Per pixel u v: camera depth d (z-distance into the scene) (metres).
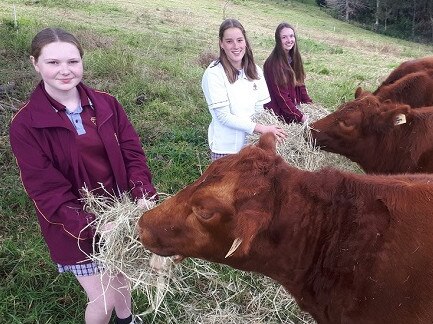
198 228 2.68
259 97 5.00
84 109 3.20
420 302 2.58
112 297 3.47
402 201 2.67
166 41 15.14
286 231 2.70
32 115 3.03
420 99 5.59
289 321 4.14
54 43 2.98
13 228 4.88
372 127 4.82
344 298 2.74
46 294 4.10
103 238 3.24
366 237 2.64
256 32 25.38
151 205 3.30
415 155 4.67
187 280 4.27
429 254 2.56
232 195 2.57
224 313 4.09
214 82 4.68
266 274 2.94
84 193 3.23
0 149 6.06
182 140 7.07
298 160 5.00
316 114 5.97
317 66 15.62
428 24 47.47
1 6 16.66
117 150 3.30
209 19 25.98
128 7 23.23
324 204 2.70
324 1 58.50
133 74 9.34
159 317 4.07
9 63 9.00
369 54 23.62
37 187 3.08
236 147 4.93
